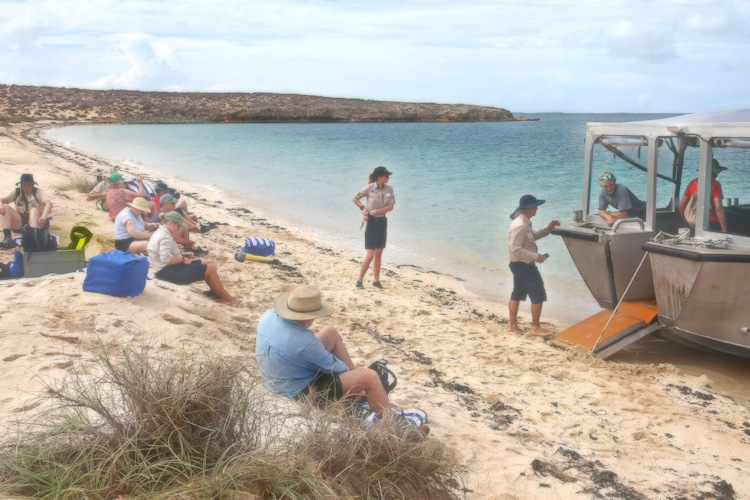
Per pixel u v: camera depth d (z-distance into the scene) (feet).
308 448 13.19
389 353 24.85
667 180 26.09
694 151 25.05
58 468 11.69
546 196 74.38
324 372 15.81
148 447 12.30
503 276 40.01
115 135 196.13
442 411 19.65
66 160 99.14
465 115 462.19
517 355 25.54
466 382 22.44
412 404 19.98
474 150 153.28
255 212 62.49
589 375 23.75
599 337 26.14
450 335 27.73
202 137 194.18
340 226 56.18
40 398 14.99
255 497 11.62
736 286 22.65
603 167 27.61
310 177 93.81
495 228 55.06
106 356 14.33
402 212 63.10
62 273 27.48
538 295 28.14
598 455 17.74
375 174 34.19
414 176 96.17
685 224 25.58
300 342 15.49
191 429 12.85
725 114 24.82
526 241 28.19
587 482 16.12
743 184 22.65
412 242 49.37
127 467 11.72
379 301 32.32
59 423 12.85
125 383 13.10
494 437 18.08
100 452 12.09
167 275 27.09
